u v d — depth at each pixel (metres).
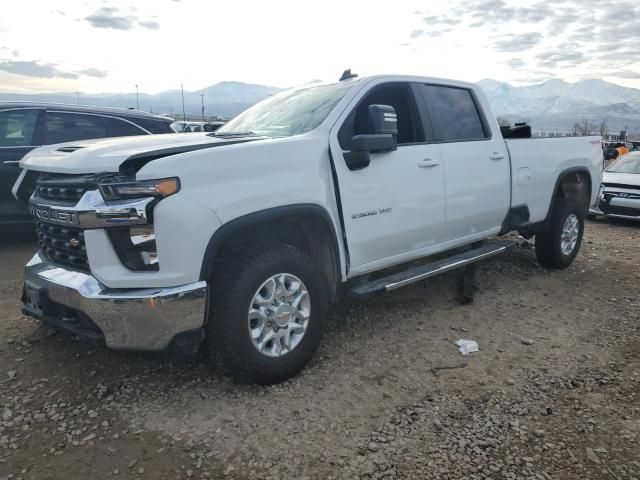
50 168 3.01
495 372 3.50
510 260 6.38
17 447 2.65
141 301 2.69
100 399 3.10
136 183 2.69
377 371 3.48
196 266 2.79
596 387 3.31
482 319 4.46
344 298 4.85
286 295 3.21
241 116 4.57
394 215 3.93
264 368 3.11
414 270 4.23
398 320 4.39
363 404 3.07
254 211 3.01
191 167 2.80
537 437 2.77
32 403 3.05
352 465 2.54
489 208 4.85
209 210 2.82
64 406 3.03
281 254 3.15
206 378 3.34
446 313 4.58
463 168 4.52
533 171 5.32
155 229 2.71
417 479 2.45
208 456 2.59
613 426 2.88
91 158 2.86
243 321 2.98
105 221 2.73
